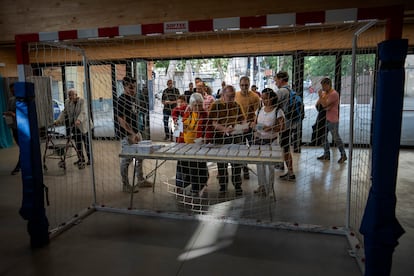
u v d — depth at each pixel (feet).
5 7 16.01
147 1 14.32
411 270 7.26
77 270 7.45
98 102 21.52
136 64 21.06
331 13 6.66
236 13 13.43
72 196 12.59
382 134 5.77
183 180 11.96
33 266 7.64
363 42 10.94
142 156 10.25
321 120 17.72
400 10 6.08
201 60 20.57
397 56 5.57
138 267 7.55
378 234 5.94
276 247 8.45
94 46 20.75
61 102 20.83
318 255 8.02
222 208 11.22
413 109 20.44
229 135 12.01
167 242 8.79
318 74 19.27
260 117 12.19
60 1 15.31
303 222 9.86
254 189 13.12
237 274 7.23
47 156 17.06
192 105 11.91
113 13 14.75
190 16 13.91
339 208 10.95
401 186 13.07
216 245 8.59
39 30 15.83
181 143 11.89
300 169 15.93
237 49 19.89
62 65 20.06
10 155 20.49
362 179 13.07
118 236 9.19
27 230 8.79
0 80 22.88
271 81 15.84
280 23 7.08
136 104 13.58
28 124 8.07
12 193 12.96
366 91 11.51
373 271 6.07
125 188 13.23
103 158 19.08
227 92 11.88
